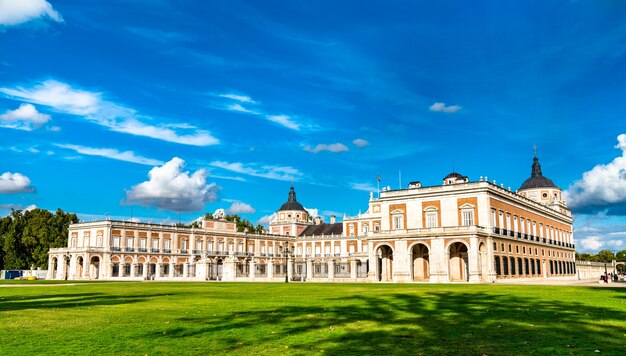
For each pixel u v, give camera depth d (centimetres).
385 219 8994
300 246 15600
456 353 1530
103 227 11500
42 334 1891
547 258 10812
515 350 1564
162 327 2059
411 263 8250
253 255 14425
